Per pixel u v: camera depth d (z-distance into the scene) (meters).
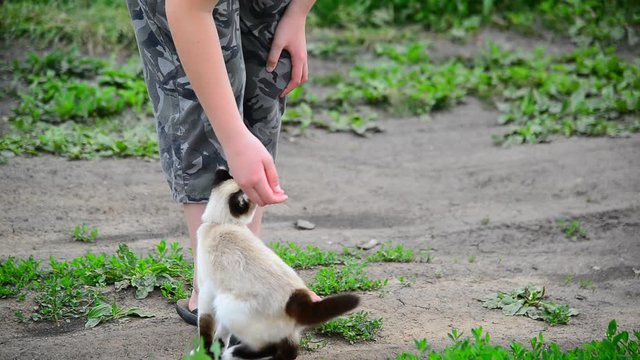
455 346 3.21
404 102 6.53
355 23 8.10
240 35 3.20
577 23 7.93
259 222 3.44
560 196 4.85
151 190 4.73
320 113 6.39
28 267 3.76
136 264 3.80
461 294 3.80
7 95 6.03
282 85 3.32
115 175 4.91
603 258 4.18
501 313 3.67
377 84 6.71
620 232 4.41
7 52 6.72
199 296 3.07
